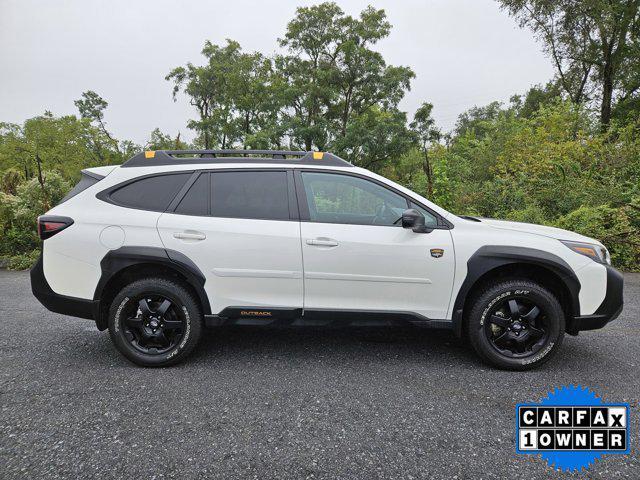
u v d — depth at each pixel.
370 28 20.12
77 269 3.22
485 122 16.25
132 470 2.04
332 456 2.17
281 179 3.37
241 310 3.25
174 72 31.83
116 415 2.56
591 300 3.20
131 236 3.20
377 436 2.37
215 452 2.20
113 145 31.78
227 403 2.73
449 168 12.38
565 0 18.94
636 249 7.33
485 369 3.29
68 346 3.77
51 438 2.31
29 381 3.04
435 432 2.41
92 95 44.50
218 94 30.48
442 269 3.21
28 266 8.34
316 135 19.77
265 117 25.75
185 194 3.31
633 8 18.53
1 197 9.06
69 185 9.47
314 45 20.77
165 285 3.22
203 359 3.47
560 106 13.16
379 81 20.06
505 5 20.34
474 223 3.36
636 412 2.65
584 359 3.50
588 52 19.97
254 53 27.78
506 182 9.91
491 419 2.56
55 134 30.11
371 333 4.15
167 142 27.84
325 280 3.22
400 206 3.34
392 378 3.12
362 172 3.39
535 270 3.32
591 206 8.58
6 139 29.94
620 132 11.60
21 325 4.40
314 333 4.14
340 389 2.94
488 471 2.07
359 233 3.22
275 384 3.01
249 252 3.20
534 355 3.24
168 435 2.35
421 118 19.84
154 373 3.19
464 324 3.43
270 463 2.11
